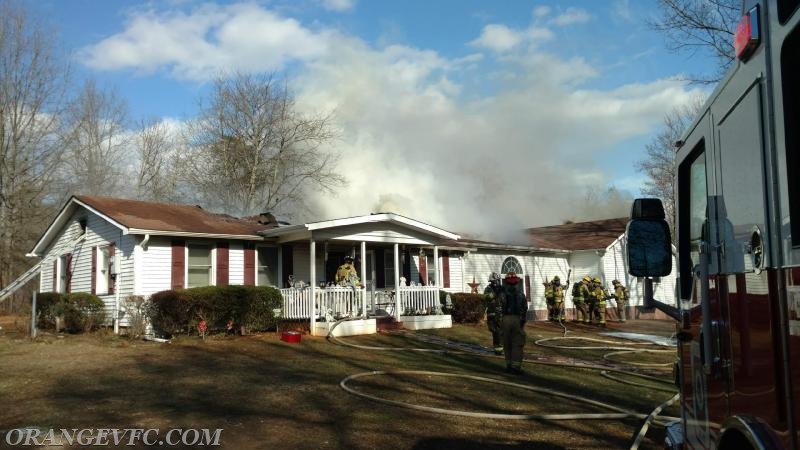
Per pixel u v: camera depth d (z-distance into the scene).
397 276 18.70
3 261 30.09
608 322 25.61
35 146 31.36
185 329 15.62
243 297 15.91
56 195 33.12
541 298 27.27
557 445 6.53
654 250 3.29
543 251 27.14
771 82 1.89
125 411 7.79
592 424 7.39
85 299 17.02
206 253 17.58
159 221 17.31
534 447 6.46
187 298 14.98
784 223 1.80
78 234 20.05
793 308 1.73
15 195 30.55
